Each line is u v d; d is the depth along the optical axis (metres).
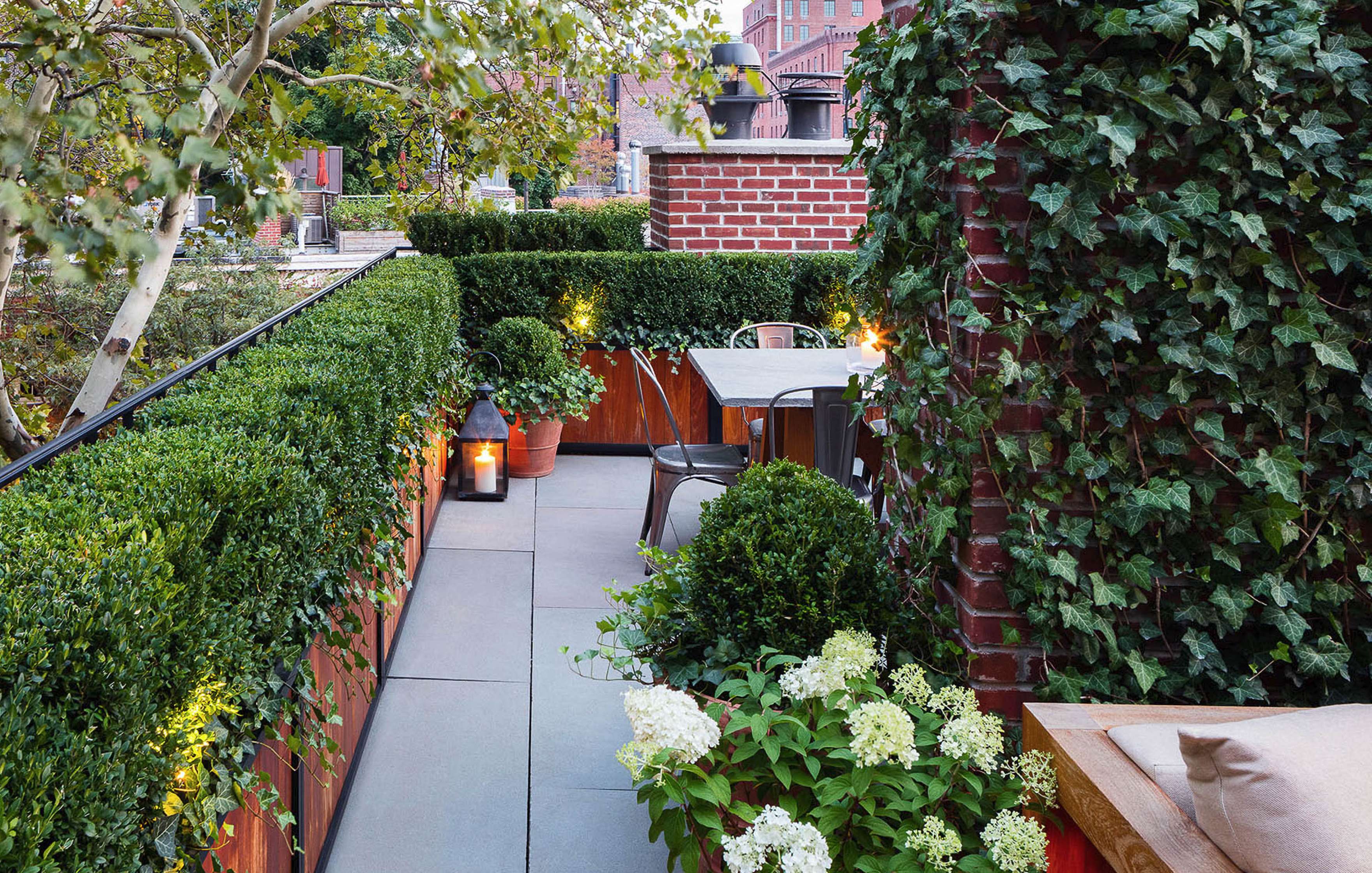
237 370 2.77
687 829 2.60
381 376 3.31
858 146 2.82
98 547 1.42
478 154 3.72
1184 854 1.65
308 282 11.27
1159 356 2.27
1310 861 1.52
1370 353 2.24
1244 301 2.23
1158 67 2.17
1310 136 2.16
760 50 70.31
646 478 7.08
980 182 2.24
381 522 3.29
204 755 1.71
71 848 1.18
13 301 5.66
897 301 2.54
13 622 1.19
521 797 3.23
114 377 3.91
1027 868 1.93
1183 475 2.32
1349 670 2.36
